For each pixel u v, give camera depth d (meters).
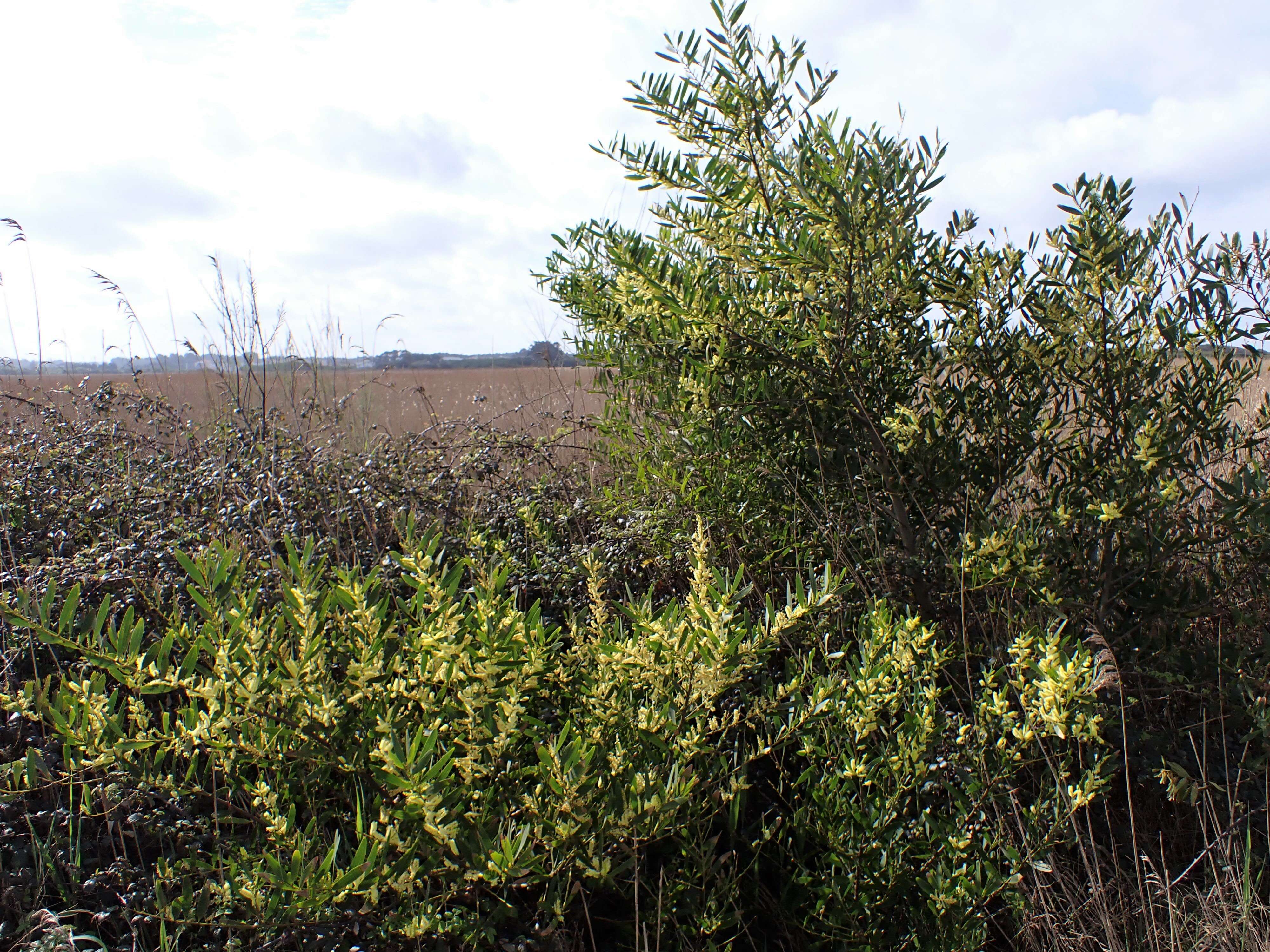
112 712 1.52
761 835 1.99
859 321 2.43
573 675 1.92
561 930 1.66
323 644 1.58
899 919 1.92
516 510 3.07
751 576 2.68
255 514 2.88
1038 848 1.78
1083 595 2.27
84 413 4.02
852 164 2.31
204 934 1.69
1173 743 2.25
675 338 2.51
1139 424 2.18
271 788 1.67
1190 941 1.82
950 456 2.49
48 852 1.77
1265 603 2.35
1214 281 2.13
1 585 2.41
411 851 1.44
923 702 1.93
